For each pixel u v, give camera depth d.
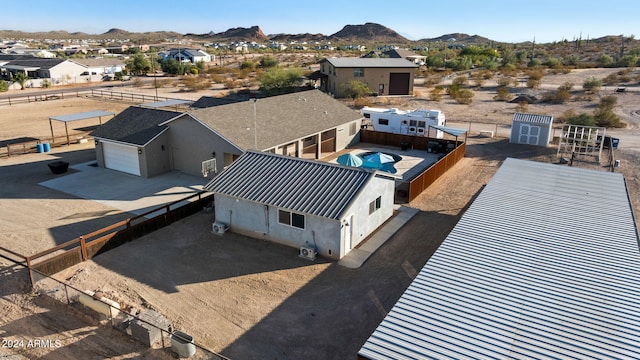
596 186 20.67
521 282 12.59
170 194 26.98
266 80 71.31
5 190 27.52
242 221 21.25
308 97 38.88
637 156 35.03
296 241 19.97
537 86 71.06
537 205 18.27
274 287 17.00
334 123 36.22
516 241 15.08
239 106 32.53
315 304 15.94
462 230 15.92
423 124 40.91
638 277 12.91
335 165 21.66
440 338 10.32
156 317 14.52
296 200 19.66
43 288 16.67
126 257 19.27
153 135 29.89
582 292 12.12
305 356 13.38
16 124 48.28
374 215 21.66
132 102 63.44
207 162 28.20
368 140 40.66
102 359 13.12
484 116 52.00
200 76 97.06
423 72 95.62
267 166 22.44
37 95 69.69
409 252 19.89
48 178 29.88
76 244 20.47
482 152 37.03
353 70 68.50
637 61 100.06
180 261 18.95
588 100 60.06
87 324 14.70
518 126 39.19
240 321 14.97
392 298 16.30
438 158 35.75
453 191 27.92
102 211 24.31
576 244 14.90
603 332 10.49
